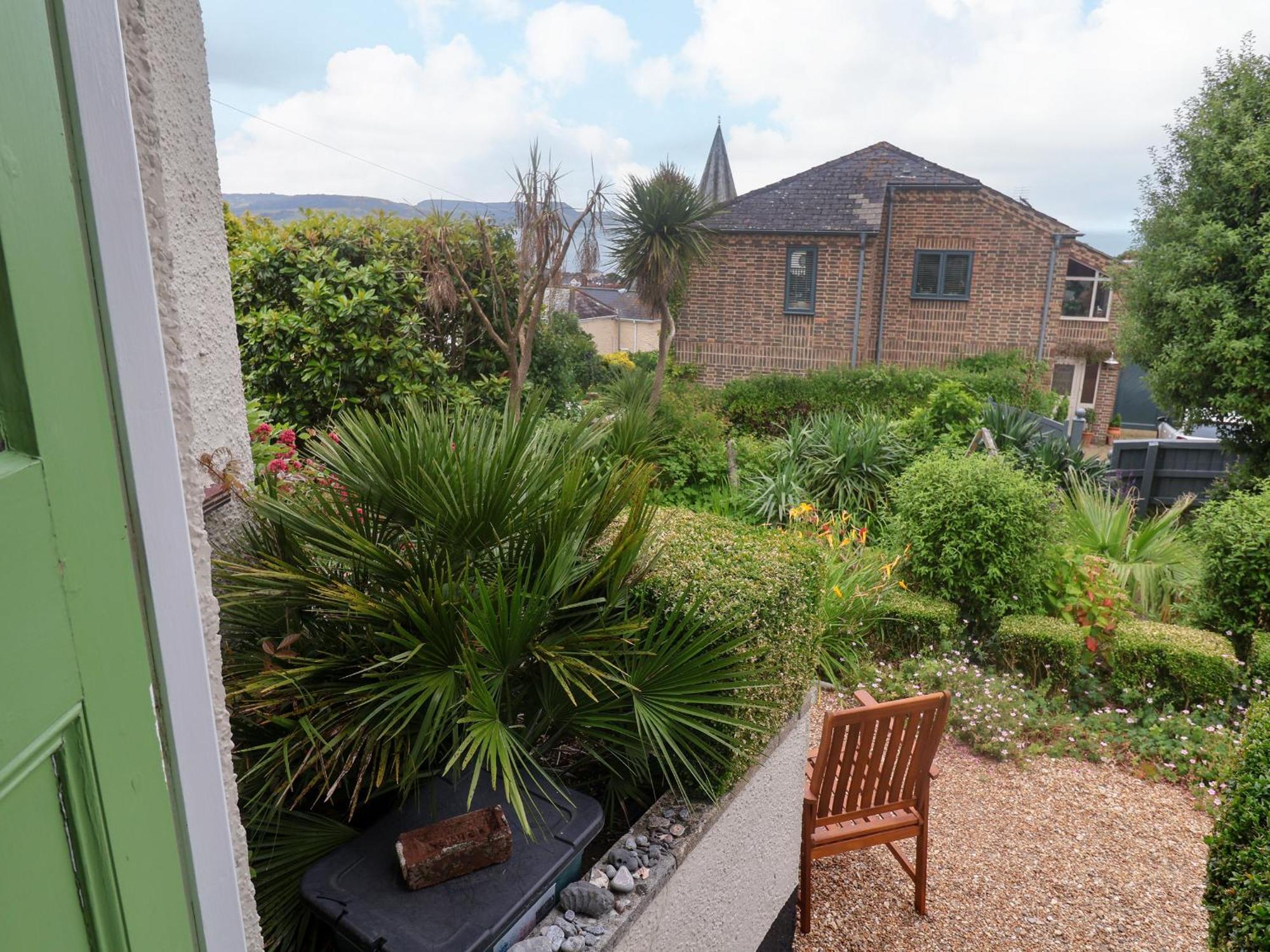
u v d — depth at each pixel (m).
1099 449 19.39
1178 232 10.77
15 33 0.54
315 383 6.26
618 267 10.27
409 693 1.96
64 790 0.61
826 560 5.72
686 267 10.45
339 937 1.66
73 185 0.62
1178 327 10.73
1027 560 5.88
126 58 0.72
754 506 8.28
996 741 4.89
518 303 7.90
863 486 8.45
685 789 2.41
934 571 6.04
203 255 2.39
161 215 0.78
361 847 1.84
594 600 2.22
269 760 1.93
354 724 2.01
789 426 15.14
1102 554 7.28
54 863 0.60
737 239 18.27
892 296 18.67
